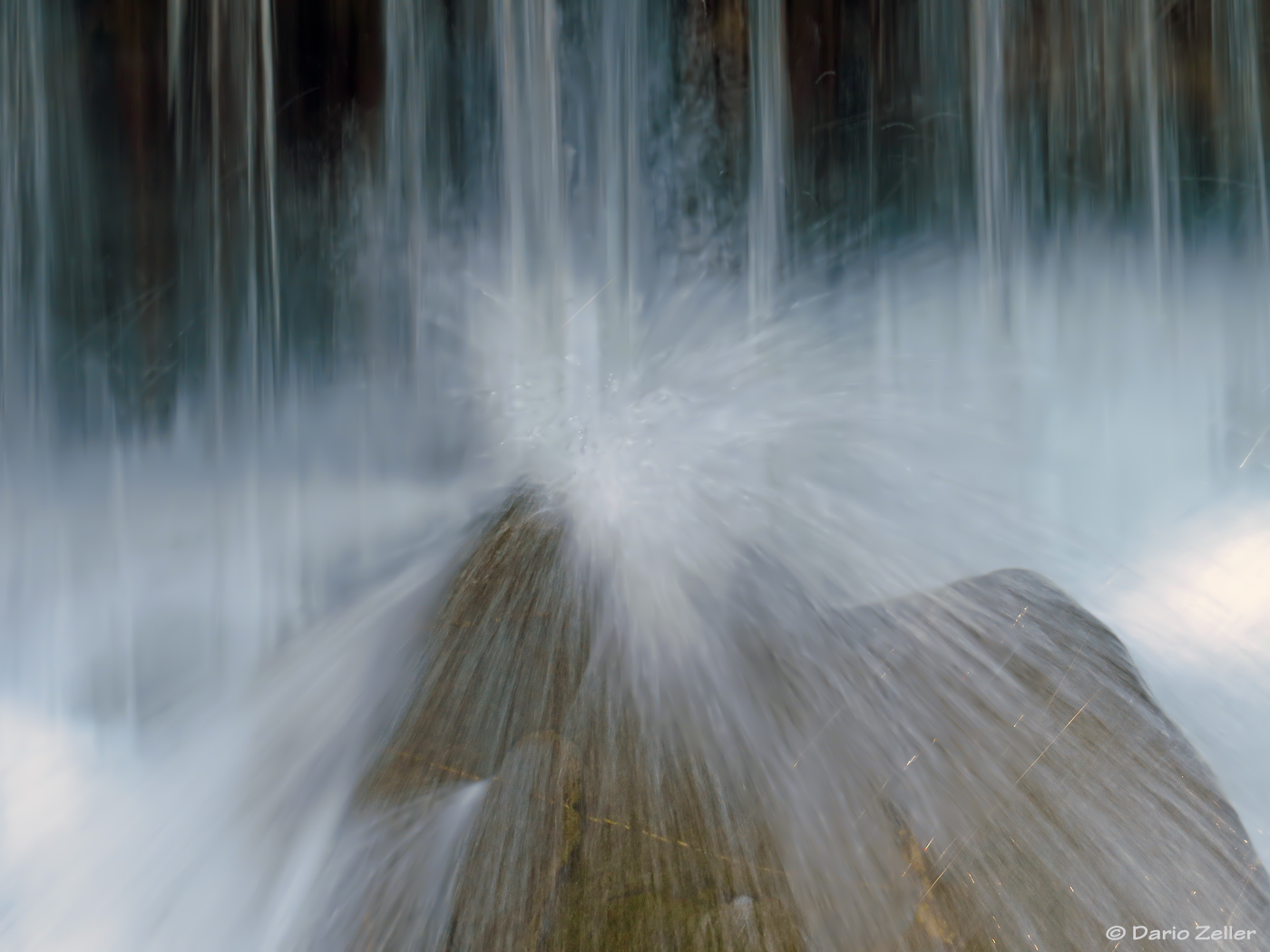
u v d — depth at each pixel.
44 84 9.20
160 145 9.48
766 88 10.08
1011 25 10.52
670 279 9.49
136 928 3.35
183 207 9.59
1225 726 3.60
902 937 2.39
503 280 9.20
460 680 3.38
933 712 3.09
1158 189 10.96
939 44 10.41
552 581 3.86
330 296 9.35
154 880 3.49
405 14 9.52
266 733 3.81
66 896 3.59
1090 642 3.35
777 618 3.66
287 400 9.20
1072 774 2.83
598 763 2.92
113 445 9.15
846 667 3.32
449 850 2.74
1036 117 10.69
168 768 4.14
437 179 9.58
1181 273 10.85
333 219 9.61
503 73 9.55
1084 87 10.70
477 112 9.60
